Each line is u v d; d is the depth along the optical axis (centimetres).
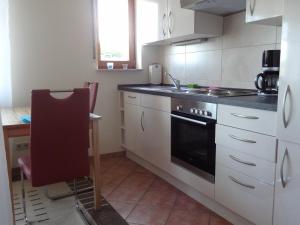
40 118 165
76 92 174
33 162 170
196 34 257
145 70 362
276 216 155
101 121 345
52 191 255
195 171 222
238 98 185
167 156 258
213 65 281
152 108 277
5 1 265
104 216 209
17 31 285
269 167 157
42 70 302
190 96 219
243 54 247
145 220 202
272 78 206
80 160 187
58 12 304
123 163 331
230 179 187
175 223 197
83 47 322
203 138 211
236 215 192
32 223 201
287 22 137
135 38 360
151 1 314
